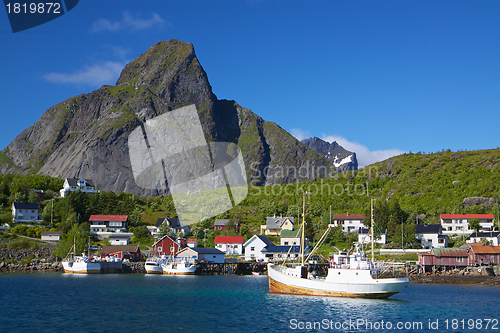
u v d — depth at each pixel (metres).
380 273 110.88
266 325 48.41
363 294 68.81
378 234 144.62
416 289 87.19
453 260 119.00
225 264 122.00
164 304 61.72
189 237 146.38
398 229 145.75
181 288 82.38
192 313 54.72
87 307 58.41
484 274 113.81
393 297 72.56
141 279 103.00
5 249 135.62
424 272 117.88
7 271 122.00
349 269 69.88
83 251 135.50
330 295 70.25
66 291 75.94
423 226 147.75
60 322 48.38
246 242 139.12
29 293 72.50
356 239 143.38
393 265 116.50
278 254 137.25
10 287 81.31
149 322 49.03
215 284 91.06
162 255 128.25
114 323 48.22
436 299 70.94
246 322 49.75
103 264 120.81
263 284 91.62
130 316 52.34
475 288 89.50
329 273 71.31
